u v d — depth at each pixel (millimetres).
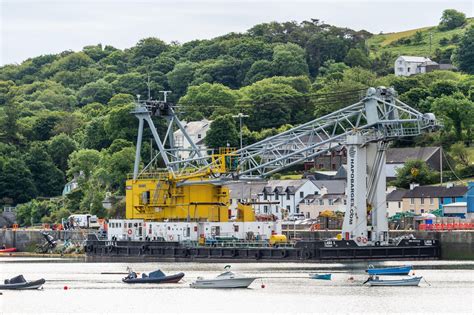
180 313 149250
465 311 149375
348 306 154125
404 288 172500
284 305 155250
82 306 156375
